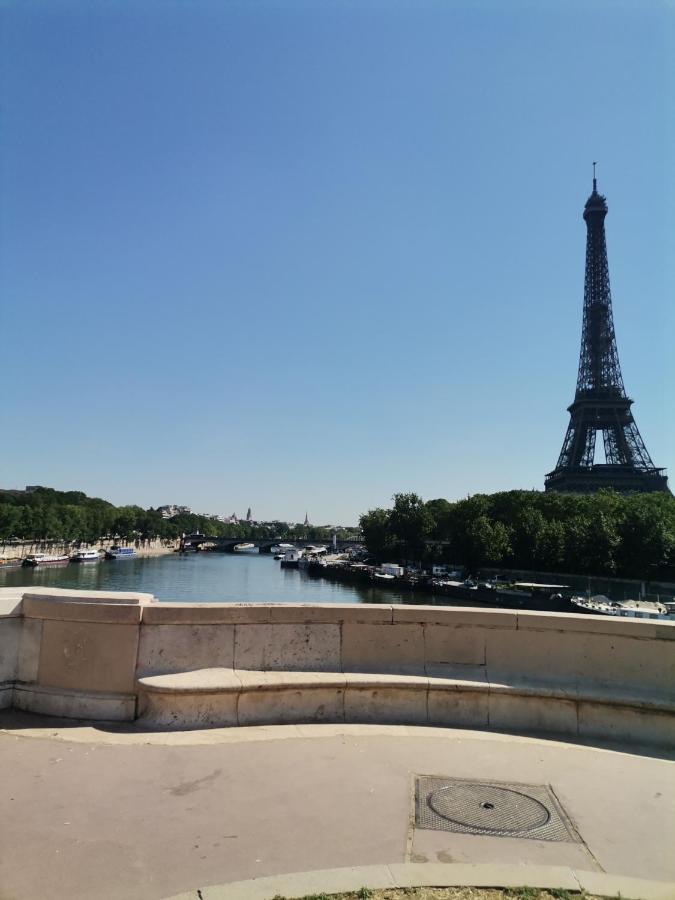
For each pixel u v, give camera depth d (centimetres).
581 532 9912
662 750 728
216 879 427
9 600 773
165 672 759
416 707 769
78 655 757
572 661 801
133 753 641
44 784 566
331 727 729
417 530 14712
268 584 11738
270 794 557
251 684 737
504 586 9038
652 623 791
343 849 470
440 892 412
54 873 431
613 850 482
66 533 16600
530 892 412
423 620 820
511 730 759
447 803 550
